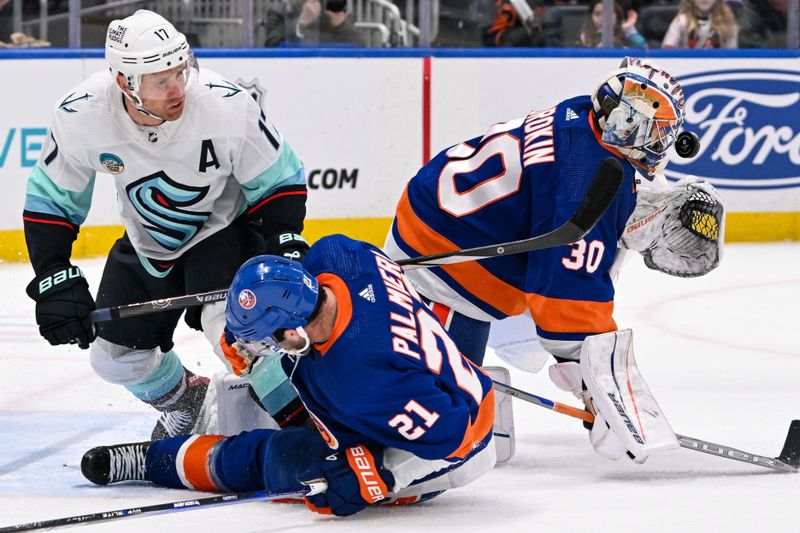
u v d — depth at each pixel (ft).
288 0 45.29
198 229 20.43
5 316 35.47
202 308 19.92
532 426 23.71
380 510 17.38
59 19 43.65
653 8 48.26
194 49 44.19
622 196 18.67
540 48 47.26
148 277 20.75
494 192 19.54
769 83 48.80
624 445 18.71
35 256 19.74
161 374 21.52
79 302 19.08
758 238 49.44
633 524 16.46
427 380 15.47
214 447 18.19
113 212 43.78
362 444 16.61
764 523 16.48
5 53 42.29
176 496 18.17
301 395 16.11
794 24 49.32
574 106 19.21
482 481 19.47
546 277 18.49
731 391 26.68
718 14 48.60
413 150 46.50
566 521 16.63
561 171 18.66
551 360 30.30
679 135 19.89
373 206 46.37
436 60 46.24
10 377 27.94
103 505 17.61
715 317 35.78
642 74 18.48
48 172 19.67
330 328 15.38
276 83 44.96
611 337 18.63
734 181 48.98
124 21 18.08
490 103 46.96
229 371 20.12
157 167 19.25
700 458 20.86
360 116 45.78
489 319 20.43
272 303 14.96
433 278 20.10
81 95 18.94
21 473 19.92
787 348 31.58
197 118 18.88
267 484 17.44
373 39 46.26
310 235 45.88
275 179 19.97
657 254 21.91
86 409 25.07
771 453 21.17
